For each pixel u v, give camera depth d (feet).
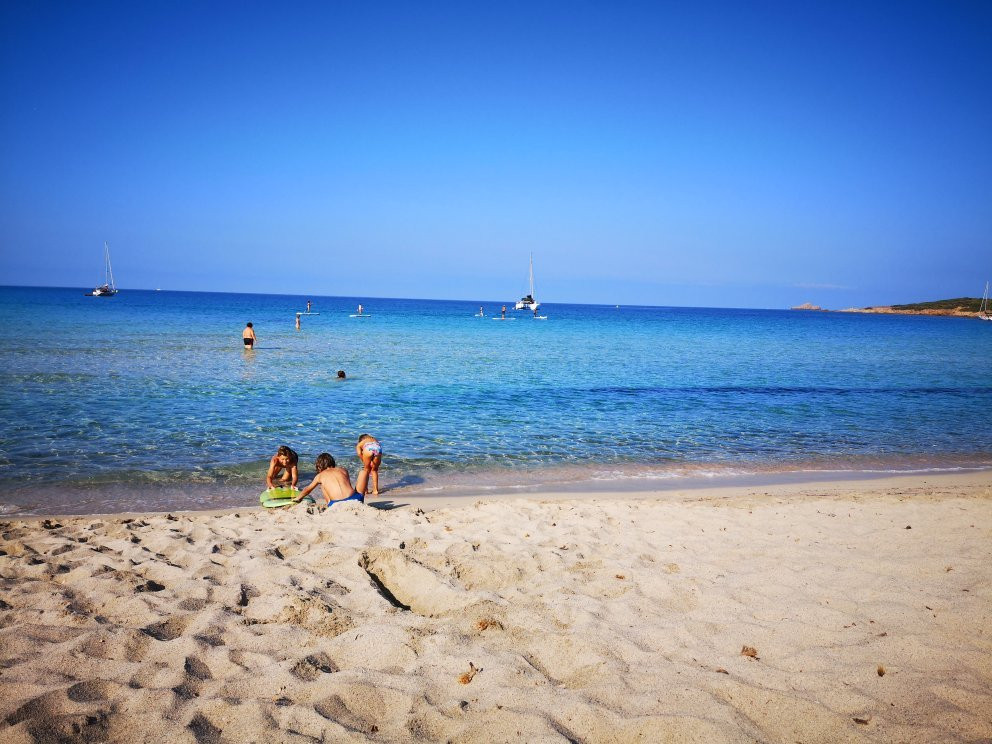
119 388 56.39
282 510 24.82
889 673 11.12
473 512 24.40
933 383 79.36
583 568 17.30
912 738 9.21
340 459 35.86
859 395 66.64
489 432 43.96
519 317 328.29
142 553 18.22
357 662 11.76
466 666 11.41
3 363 71.61
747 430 47.50
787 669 11.41
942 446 43.88
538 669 11.45
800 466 37.81
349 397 56.08
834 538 20.76
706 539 20.71
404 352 104.06
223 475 31.78
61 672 11.08
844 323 365.81
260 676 11.10
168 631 13.05
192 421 43.73
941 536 20.81
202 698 10.32
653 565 17.66
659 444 42.27
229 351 95.86
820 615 13.76
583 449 40.19
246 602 14.60
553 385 68.03
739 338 177.68
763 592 15.29
